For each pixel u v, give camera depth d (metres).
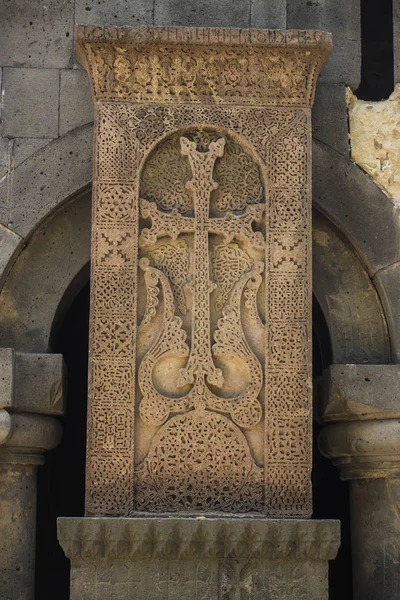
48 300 13.59
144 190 12.55
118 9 13.83
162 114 12.60
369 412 13.18
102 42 12.44
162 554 11.59
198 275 12.34
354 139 13.84
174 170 12.61
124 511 11.88
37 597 17.02
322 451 13.88
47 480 17.52
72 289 13.92
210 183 12.53
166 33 12.43
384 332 13.66
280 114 12.65
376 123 13.89
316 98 13.88
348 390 13.14
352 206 13.65
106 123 12.55
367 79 18.19
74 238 13.73
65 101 13.69
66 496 17.92
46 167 13.54
